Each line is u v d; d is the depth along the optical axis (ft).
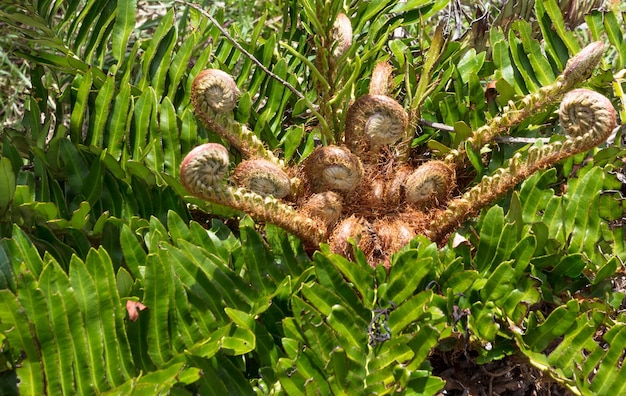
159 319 1.38
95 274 1.33
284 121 2.03
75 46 1.89
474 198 1.59
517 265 1.55
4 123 2.61
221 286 1.48
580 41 2.69
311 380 1.32
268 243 1.65
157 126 1.76
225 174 1.39
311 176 1.62
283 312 1.53
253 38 1.95
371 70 2.00
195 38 1.87
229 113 1.55
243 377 1.41
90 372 1.31
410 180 1.65
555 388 1.73
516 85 1.93
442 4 2.12
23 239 1.40
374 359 1.41
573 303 1.50
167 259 1.38
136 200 1.66
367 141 1.65
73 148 1.64
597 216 1.66
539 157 1.50
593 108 1.40
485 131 1.69
